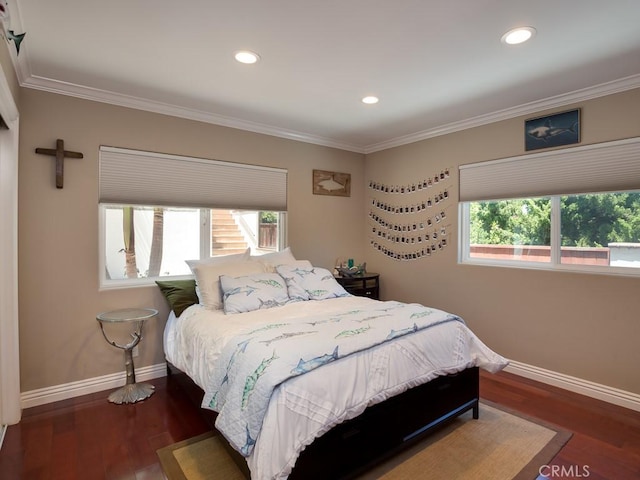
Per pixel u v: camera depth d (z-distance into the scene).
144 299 3.10
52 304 2.70
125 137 2.97
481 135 3.45
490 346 3.42
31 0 1.70
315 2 1.74
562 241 3.02
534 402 2.70
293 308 2.78
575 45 2.14
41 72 2.49
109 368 2.94
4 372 2.35
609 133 2.67
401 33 2.02
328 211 4.30
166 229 3.34
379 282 4.47
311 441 1.57
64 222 2.73
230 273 3.04
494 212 3.48
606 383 2.72
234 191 3.57
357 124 3.66
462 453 2.09
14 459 2.03
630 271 2.68
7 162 2.35
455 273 3.69
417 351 2.07
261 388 1.59
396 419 1.98
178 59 2.32
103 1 1.72
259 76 2.57
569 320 2.92
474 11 1.81
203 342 2.29
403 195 4.18
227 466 1.98
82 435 2.27
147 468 1.96
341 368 1.75
